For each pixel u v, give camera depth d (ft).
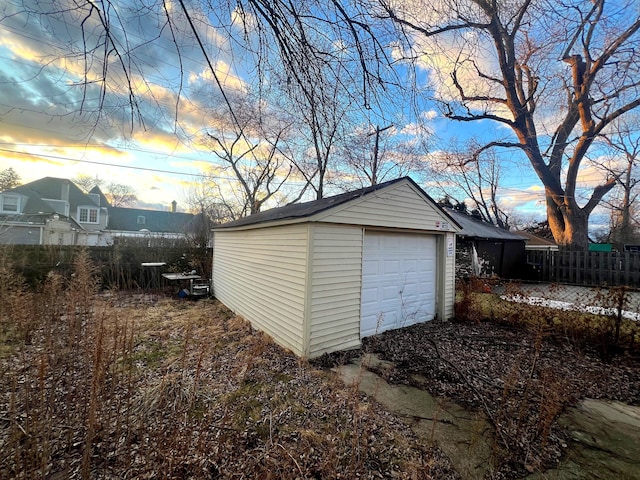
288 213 17.83
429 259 20.74
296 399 10.06
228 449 7.43
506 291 21.56
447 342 16.26
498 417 8.48
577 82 34.17
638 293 24.95
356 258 15.60
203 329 17.98
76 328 12.84
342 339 14.97
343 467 6.93
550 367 12.26
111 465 6.63
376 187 16.05
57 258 27.25
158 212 88.28
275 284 16.37
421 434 8.32
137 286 30.14
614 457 7.55
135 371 11.61
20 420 7.93
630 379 12.00
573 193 42.96
